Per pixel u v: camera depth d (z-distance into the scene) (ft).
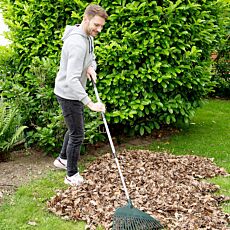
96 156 14.24
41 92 13.97
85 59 10.91
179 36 14.52
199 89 15.30
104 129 15.61
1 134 12.80
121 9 13.74
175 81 14.46
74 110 11.05
